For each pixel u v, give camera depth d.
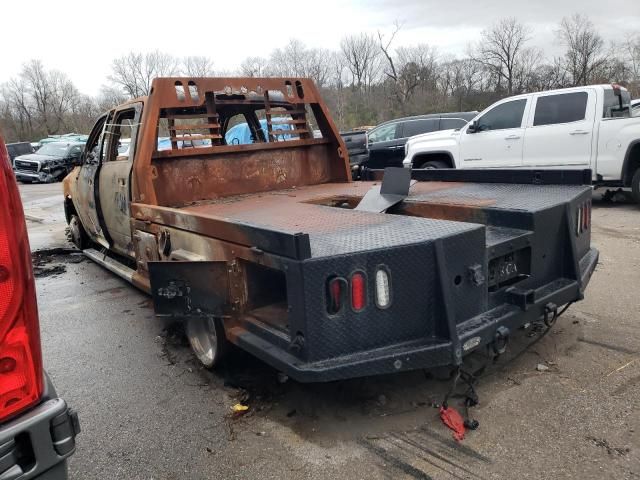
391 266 2.59
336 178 5.71
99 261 6.19
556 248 3.37
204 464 2.68
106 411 3.25
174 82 4.57
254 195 5.01
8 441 1.53
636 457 2.51
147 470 2.66
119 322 4.85
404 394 3.17
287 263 2.52
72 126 68.19
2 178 1.54
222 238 3.05
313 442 2.79
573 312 4.31
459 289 2.78
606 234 7.06
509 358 3.54
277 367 2.66
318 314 2.50
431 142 10.83
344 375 2.49
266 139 6.27
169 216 3.72
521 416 2.89
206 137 4.82
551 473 2.44
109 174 5.18
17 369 1.60
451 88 55.75
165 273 3.12
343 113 51.62
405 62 56.59
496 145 9.79
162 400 3.35
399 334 2.65
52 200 15.95
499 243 2.99
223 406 3.23
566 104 8.97
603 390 3.10
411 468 2.54
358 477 2.50
